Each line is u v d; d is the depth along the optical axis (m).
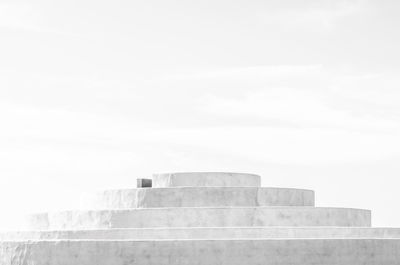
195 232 23.77
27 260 23.55
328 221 26.52
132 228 24.48
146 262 22.20
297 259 22.23
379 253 23.27
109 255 22.44
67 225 27.36
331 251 22.53
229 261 22.02
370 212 28.98
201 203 26.50
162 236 23.83
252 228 23.88
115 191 27.67
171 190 26.67
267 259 22.09
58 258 23.00
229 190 26.64
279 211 25.66
